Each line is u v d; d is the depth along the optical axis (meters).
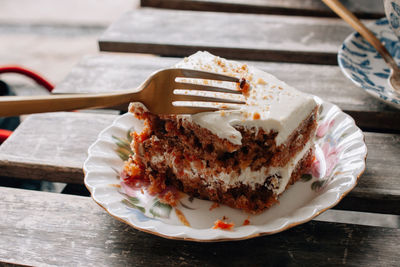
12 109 0.40
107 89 0.57
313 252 0.43
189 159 0.47
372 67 0.57
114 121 0.52
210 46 0.62
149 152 0.49
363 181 0.47
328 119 0.51
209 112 0.46
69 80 0.59
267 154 0.46
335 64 0.62
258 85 0.48
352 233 0.44
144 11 0.70
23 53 1.29
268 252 0.43
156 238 0.44
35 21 1.47
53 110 0.41
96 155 0.48
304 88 0.57
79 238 0.44
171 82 0.45
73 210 0.46
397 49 0.58
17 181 0.58
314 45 0.62
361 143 0.48
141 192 0.48
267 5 0.71
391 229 0.44
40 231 0.44
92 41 1.34
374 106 0.54
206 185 0.47
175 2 0.73
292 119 0.46
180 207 0.47
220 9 0.73
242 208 0.46
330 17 0.70
